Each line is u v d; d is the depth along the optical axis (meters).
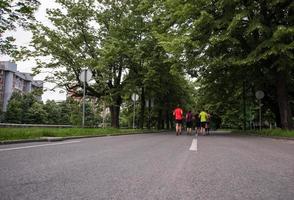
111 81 36.53
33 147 9.34
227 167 6.00
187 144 12.03
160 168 5.76
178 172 5.37
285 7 20.84
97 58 34.94
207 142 13.56
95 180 4.57
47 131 14.84
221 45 22.12
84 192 3.83
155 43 31.58
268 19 21.44
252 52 19.66
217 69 24.41
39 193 3.74
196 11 22.44
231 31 20.48
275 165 6.36
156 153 8.35
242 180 4.75
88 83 36.25
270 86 27.34
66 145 10.38
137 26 33.66
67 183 4.33
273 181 4.69
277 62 19.39
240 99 37.00
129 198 3.58
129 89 33.34
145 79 31.81
